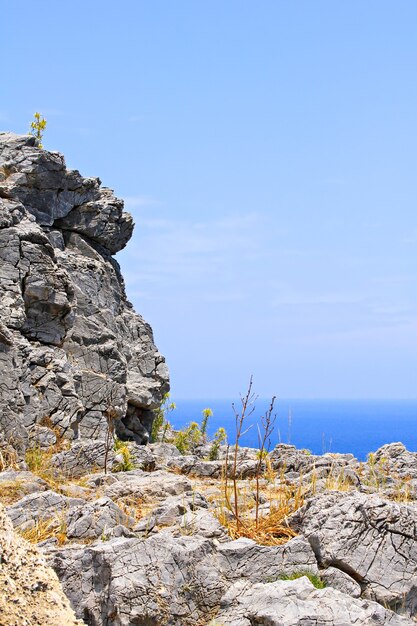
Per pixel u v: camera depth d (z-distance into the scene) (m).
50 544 9.02
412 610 7.98
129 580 7.35
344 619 6.79
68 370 18.28
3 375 16.56
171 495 12.26
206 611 7.46
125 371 20.06
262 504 11.55
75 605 7.59
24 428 16.41
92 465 15.23
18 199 19.86
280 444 18.53
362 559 8.23
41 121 22.00
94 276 20.86
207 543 7.95
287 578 7.98
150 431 22.30
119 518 9.87
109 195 22.67
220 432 20.55
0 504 5.62
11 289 17.67
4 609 4.98
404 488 13.49
